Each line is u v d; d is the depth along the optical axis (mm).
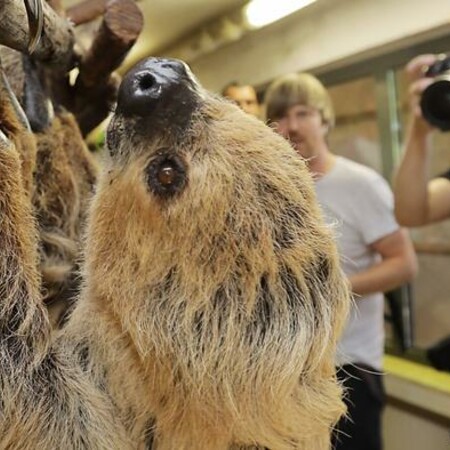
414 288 3158
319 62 3611
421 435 2910
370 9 3225
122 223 696
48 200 994
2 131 712
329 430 753
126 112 684
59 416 672
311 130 2020
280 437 672
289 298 687
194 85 712
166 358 668
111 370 704
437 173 2926
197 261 669
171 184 675
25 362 664
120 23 939
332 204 2014
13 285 657
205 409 661
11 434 646
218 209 668
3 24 624
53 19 795
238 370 660
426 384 2857
